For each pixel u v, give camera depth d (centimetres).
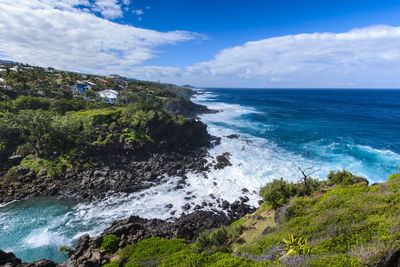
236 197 3728
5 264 1814
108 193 3797
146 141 5353
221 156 5447
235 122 9700
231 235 2005
